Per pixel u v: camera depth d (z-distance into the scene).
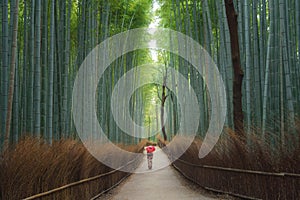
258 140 5.38
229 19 5.95
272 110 6.34
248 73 6.95
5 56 5.09
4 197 3.01
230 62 8.05
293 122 4.69
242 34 8.05
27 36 7.52
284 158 4.61
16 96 5.76
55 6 7.47
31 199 3.38
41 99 6.12
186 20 12.22
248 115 6.79
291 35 7.10
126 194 7.46
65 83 7.55
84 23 9.20
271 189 4.92
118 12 13.16
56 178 4.27
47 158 3.97
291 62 6.84
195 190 7.89
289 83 5.60
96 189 6.71
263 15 7.48
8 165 3.14
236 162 6.06
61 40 7.77
